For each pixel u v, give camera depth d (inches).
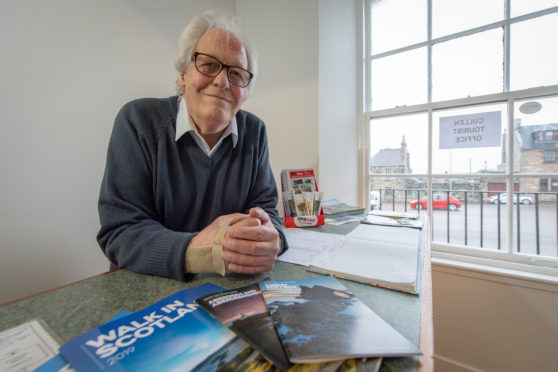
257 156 35.6
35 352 9.7
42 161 36.1
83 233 40.4
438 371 49.1
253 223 19.5
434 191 57.6
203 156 29.5
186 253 17.4
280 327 10.5
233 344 9.9
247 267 17.6
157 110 28.1
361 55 64.3
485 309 45.9
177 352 9.4
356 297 14.0
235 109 29.3
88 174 40.8
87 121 40.4
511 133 48.8
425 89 57.8
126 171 24.6
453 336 48.4
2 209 32.9
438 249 55.6
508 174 49.4
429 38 56.6
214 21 27.0
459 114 54.1
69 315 12.6
